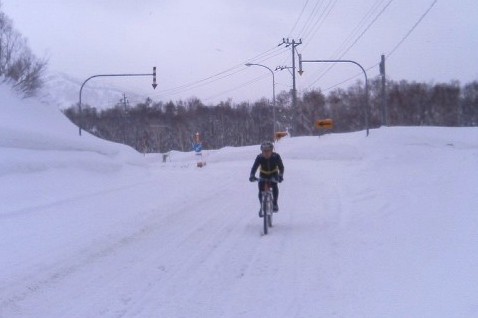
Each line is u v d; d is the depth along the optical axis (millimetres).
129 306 7688
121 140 94250
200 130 100250
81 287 8633
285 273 9172
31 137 25406
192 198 19953
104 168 28156
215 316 7230
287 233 12609
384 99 47562
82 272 9531
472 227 10375
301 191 21047
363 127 80875
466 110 77750
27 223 14172
